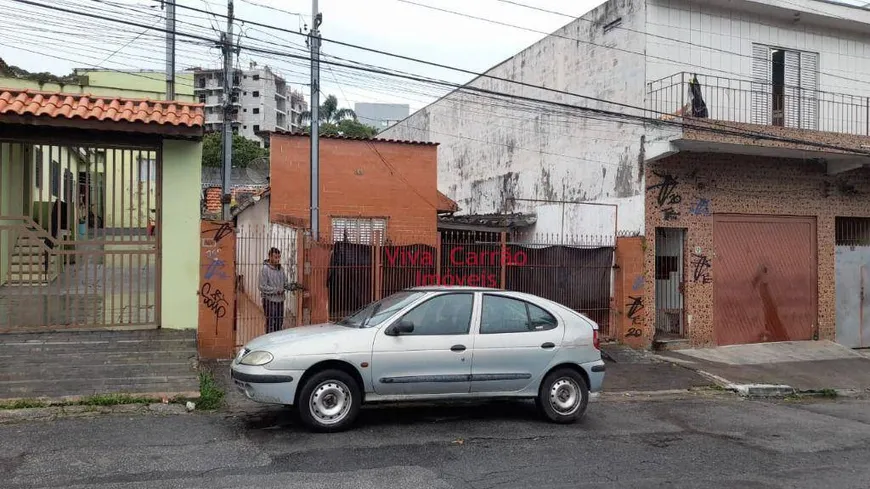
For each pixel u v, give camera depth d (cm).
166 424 729
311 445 652
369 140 1638
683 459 648
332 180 1611
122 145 961
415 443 671
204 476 550
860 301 1602
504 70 2025
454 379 732
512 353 754
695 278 1412
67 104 908
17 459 590
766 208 1482
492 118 2117
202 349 1027
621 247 1350
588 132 1578
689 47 1429
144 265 983
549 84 1766
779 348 1448
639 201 1388
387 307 772
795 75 1555
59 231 941
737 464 637
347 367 710
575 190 1633
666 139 1310
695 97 1364
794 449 708
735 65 1476
